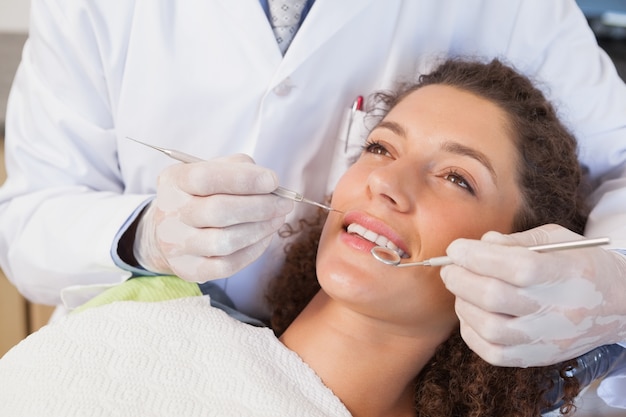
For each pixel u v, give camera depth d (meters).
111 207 1.12
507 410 1.07
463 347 1.07
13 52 1.96
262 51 1.11
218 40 1.13
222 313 1.01
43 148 1.21
